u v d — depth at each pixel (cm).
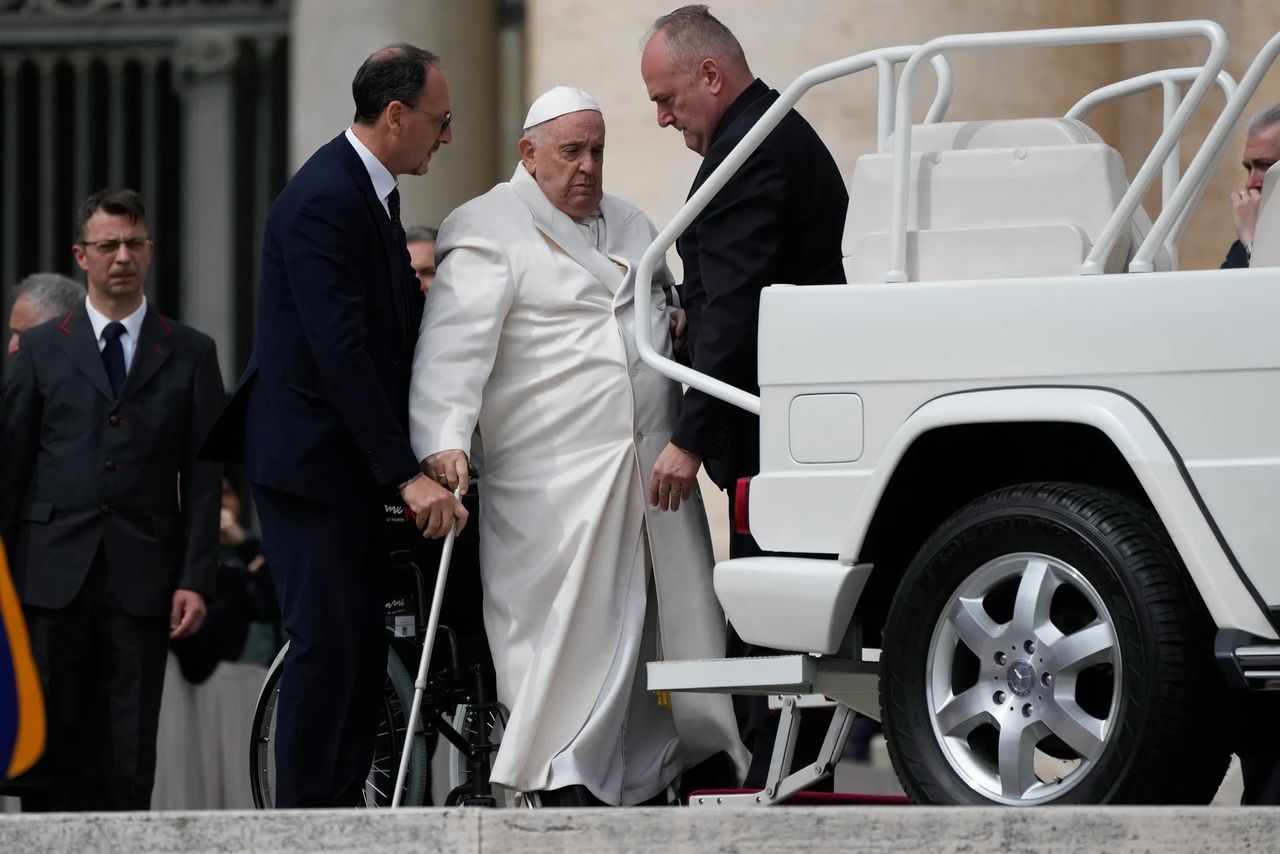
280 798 1995
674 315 2183
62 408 2572
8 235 4259
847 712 2019
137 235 2608
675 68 2142
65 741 2533
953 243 1773
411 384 2073
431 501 1980
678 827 1484
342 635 2000
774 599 1781
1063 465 1788
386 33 3688
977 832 1451
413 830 1512
